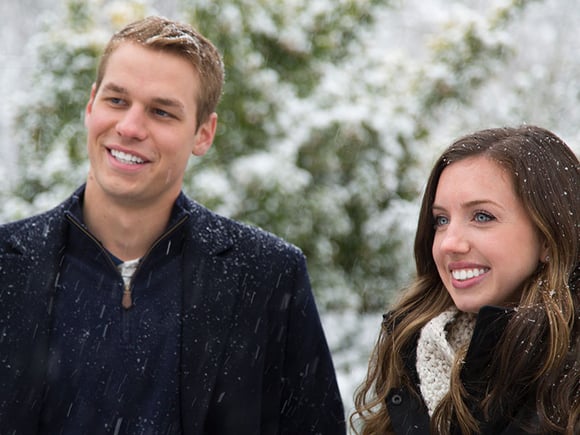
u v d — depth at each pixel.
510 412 2.84
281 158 7.52
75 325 3.46
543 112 9.15
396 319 3.38
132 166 3.45
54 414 3.41
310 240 7.89
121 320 3.48
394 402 3.22
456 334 3.20
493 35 8.73
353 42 8.62
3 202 8.46
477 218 3.00
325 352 3.94
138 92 3.44
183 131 3.53
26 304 3.46
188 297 3.60
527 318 2.81
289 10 8.10
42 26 8.88
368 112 7.81
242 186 7.63
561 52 10.16
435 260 3.15
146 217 3.56
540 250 2.96
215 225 3.80
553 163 2.99
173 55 3.51
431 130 8.88
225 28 7.71
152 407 3.43
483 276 2.97
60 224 3.57
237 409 3.63
